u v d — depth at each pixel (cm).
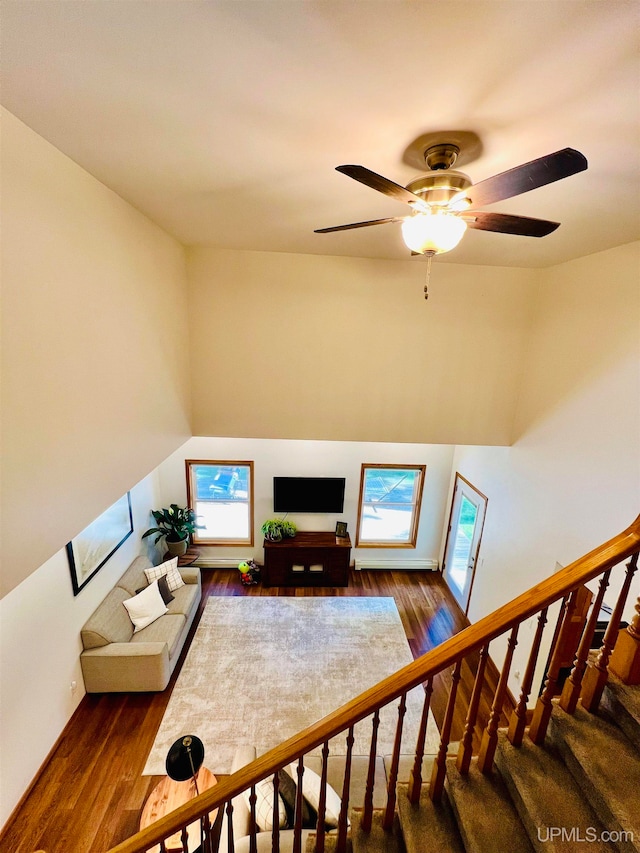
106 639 378
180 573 512
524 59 96
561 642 153
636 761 143
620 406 256
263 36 91
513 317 353
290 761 140
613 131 126
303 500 584
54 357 156
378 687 143
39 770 312
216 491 591
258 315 335
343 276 332
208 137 140
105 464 200
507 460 396
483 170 156
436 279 339
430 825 153
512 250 277
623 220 205
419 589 575
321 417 363
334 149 145
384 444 577
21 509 139
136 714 367
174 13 85
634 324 247
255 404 355
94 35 92
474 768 164
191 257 318
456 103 114
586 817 137
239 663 432
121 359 215
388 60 98
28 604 301
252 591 558
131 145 148
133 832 281
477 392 369
